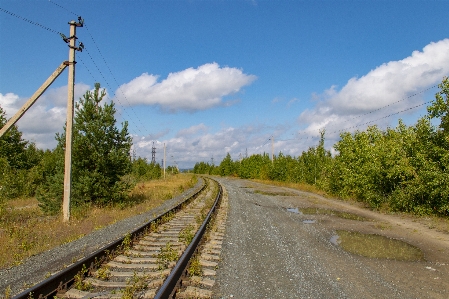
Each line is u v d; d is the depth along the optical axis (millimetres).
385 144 18578
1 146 25484
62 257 7523
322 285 5938
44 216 15531
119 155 16938
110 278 6039
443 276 6562
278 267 6992
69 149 13461
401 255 8250
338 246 9180
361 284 6020
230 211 16047
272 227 11828
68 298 5109
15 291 5457
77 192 15633
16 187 22859
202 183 45906
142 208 17281
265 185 40906
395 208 16328
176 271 5672
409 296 5477
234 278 6223
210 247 8547
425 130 15148
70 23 13492
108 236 9836
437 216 14422
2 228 11812
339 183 24047
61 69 12469
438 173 13805
